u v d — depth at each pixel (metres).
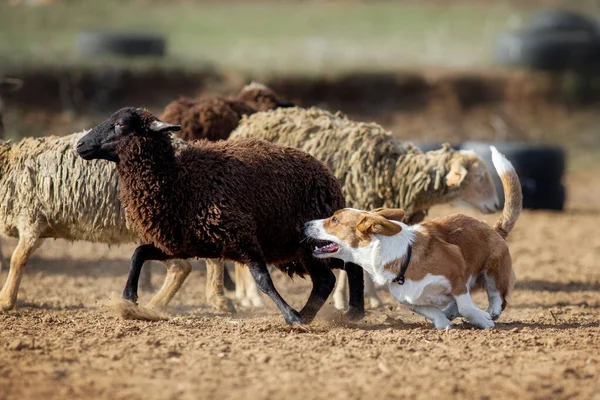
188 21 46.28
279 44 42.03
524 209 24.73
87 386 8.50
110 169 12.54
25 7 44.22
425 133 34.94
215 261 13.34
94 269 16.91
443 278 10.95
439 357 9.57
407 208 14.12
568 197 27.80
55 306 13.54
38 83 31.88
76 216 12.68
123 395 8.23
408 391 8.40
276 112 14.63
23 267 12.94
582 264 18.22
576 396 8.40
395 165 14.00
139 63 34.22
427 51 42.31
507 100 37.72
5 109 30.50
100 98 32.34
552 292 15.48
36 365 9.16
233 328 11.12
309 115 14.49
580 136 36.34
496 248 11.55
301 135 13.97
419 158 14.12
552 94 38.19
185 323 11.52
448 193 14.23
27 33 39.25
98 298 14.30
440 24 49.16
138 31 40.47
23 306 13.45
